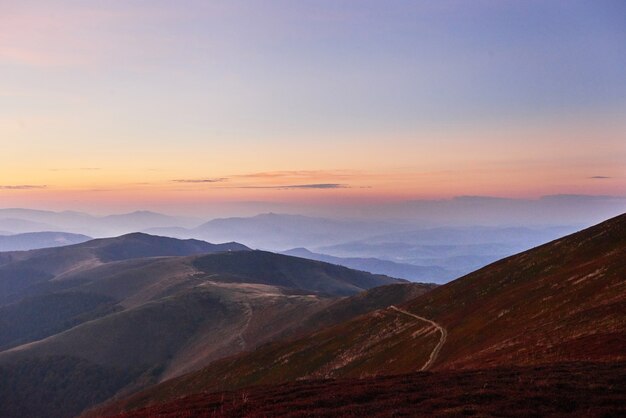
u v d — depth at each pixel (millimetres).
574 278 68625
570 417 20484
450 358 60656
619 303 46594
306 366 95188
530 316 61312
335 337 106750
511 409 21859
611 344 35469
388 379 32312
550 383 25484
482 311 77562
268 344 134625
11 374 196250
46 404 186000
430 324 86250
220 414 26516
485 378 28750
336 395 27500
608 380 25688
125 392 186500
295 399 28172
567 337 42500
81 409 184125
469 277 109438
